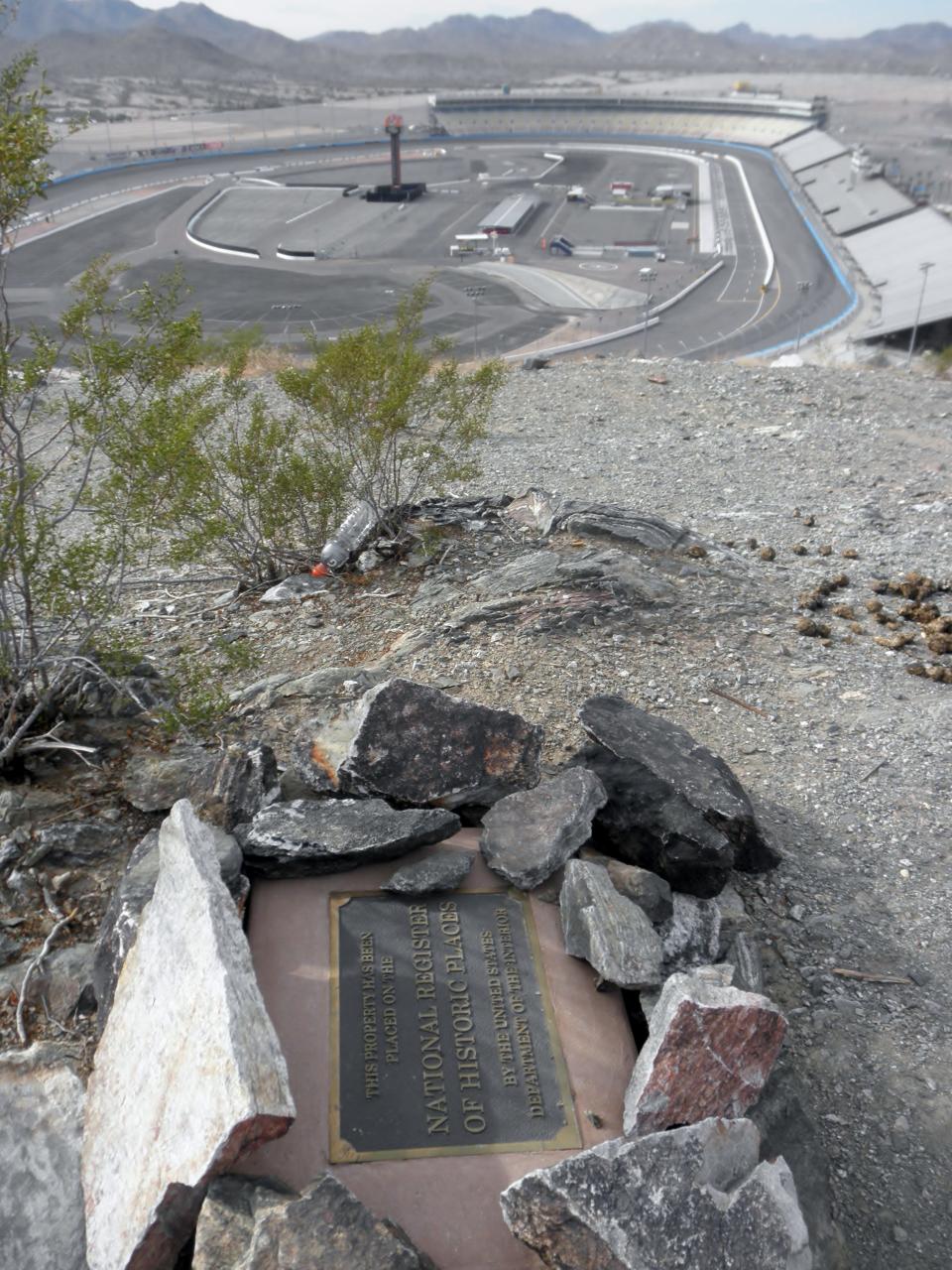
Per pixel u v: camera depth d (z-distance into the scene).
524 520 12.56
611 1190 4.06
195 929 4.79
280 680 8.59
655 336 70.88
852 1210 4.92
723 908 6.38
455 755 6.61
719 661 9.59
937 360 43.72
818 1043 5.76
